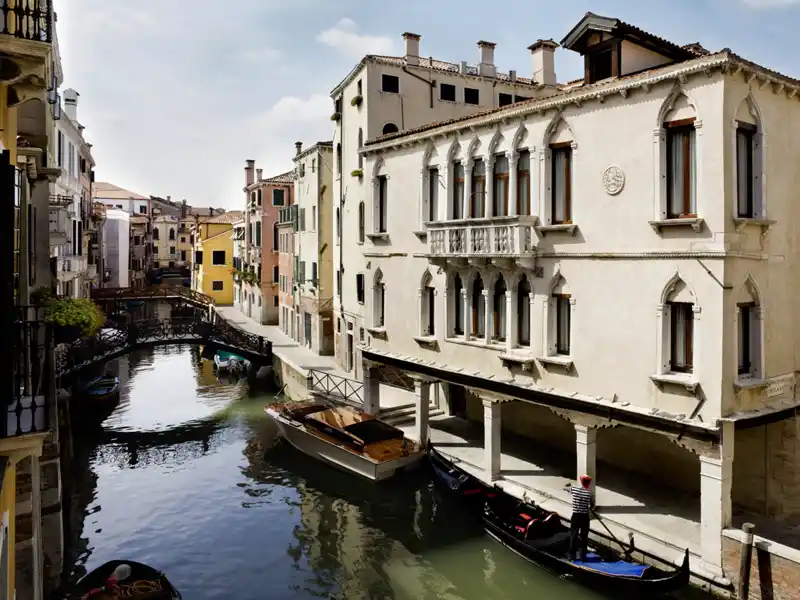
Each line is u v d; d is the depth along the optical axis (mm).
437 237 17469
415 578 13820
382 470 18266
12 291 6312
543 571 13352
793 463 13367
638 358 13109
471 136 16875
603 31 13828
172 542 15805
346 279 29891
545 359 14953
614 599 12109
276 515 17344
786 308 13148
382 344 20969
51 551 13258
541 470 17203
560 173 14773
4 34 6344
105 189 85938
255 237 50000
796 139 13266
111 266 67438
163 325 32875
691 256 12109
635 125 12969
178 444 23672
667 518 13977
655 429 12836
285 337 41562
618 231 13391
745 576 11242
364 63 25984
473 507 15930
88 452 22812
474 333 17469
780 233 12891
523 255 14914
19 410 6383
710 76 11688
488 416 16734
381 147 20141
